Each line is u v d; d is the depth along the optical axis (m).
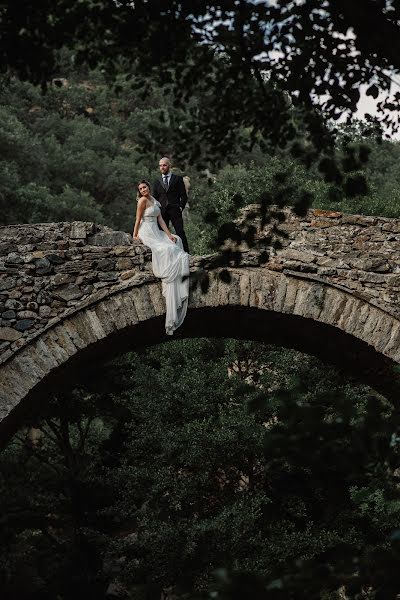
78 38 7.53
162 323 15.23
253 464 20.55
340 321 15.04
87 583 21.95
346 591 5.82
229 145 8.42
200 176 8.68
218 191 27.83
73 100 65.88
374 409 6.25
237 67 7.53
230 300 14.91
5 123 52.38
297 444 6.25
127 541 20.88
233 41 7.34
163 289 14.70
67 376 15.88
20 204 45.41
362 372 16.72
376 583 5.61
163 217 15.77
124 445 22.69
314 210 15.27
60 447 23.78
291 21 7.03
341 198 7.87
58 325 14.46
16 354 14.31
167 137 8.62
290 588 5.62
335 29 6.64
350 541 17.56
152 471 21.19
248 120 8.10
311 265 15.06
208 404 21.75
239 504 19.44
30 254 14.61
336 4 5.92
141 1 7.19
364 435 6.13
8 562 21.66
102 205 53.91
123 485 21.86
